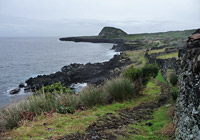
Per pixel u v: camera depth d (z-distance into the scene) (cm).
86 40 18012
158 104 803
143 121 574
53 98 702
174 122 460
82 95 743
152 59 2503
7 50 9281
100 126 498
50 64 4778
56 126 477
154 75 1053
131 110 705
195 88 341
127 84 896
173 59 1431
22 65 4631
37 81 2692
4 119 518
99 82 2494
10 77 3219
